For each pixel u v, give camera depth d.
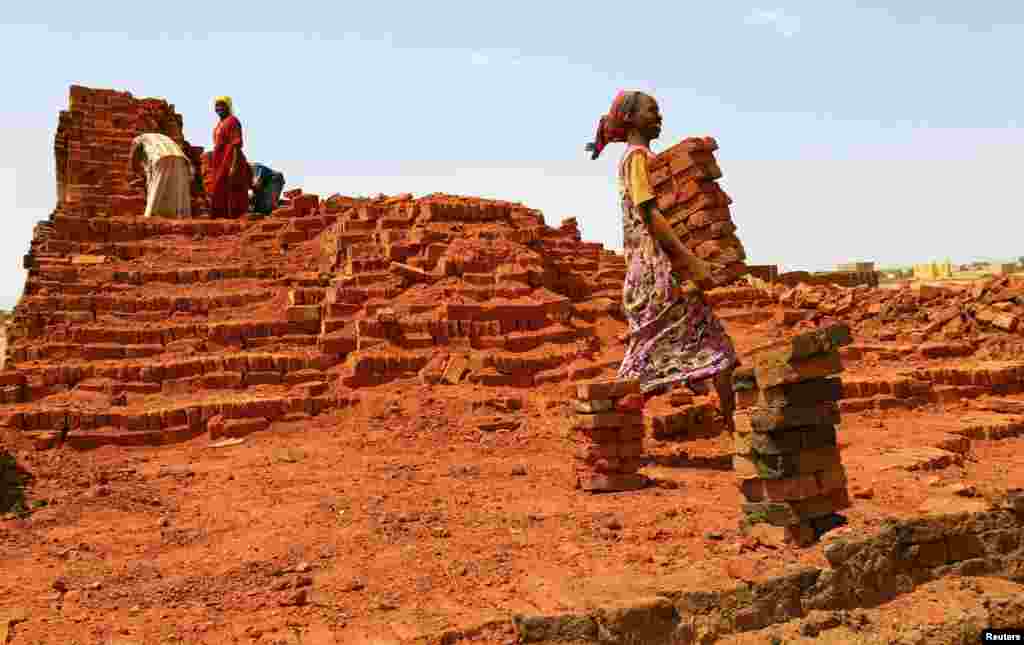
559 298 14.74
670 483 8.48
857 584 5.81
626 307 9.70
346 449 10.33
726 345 9.34
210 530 7.23
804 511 6.22
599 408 8.30
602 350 14.53
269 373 12.48
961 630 5.52
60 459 9.86
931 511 6.61
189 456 10.21
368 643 4.69
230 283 15.23
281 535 6.95
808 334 6.12
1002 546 6.55
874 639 5.31
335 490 8.42
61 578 5.98
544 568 5.93
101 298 13.88
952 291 17.09
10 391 11.27
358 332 13.03
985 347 15.04
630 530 6.82
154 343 13.20
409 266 14.77
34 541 6.97
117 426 10.76
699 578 5.52
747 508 6.47
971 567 6.37
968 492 7.52
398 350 13.02
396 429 11.02
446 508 7.70
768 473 6.26
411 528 7.04
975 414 12.24
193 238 17.39
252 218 19.98
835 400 6.41
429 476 9.01
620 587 5.38
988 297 16.09
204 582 5.84
